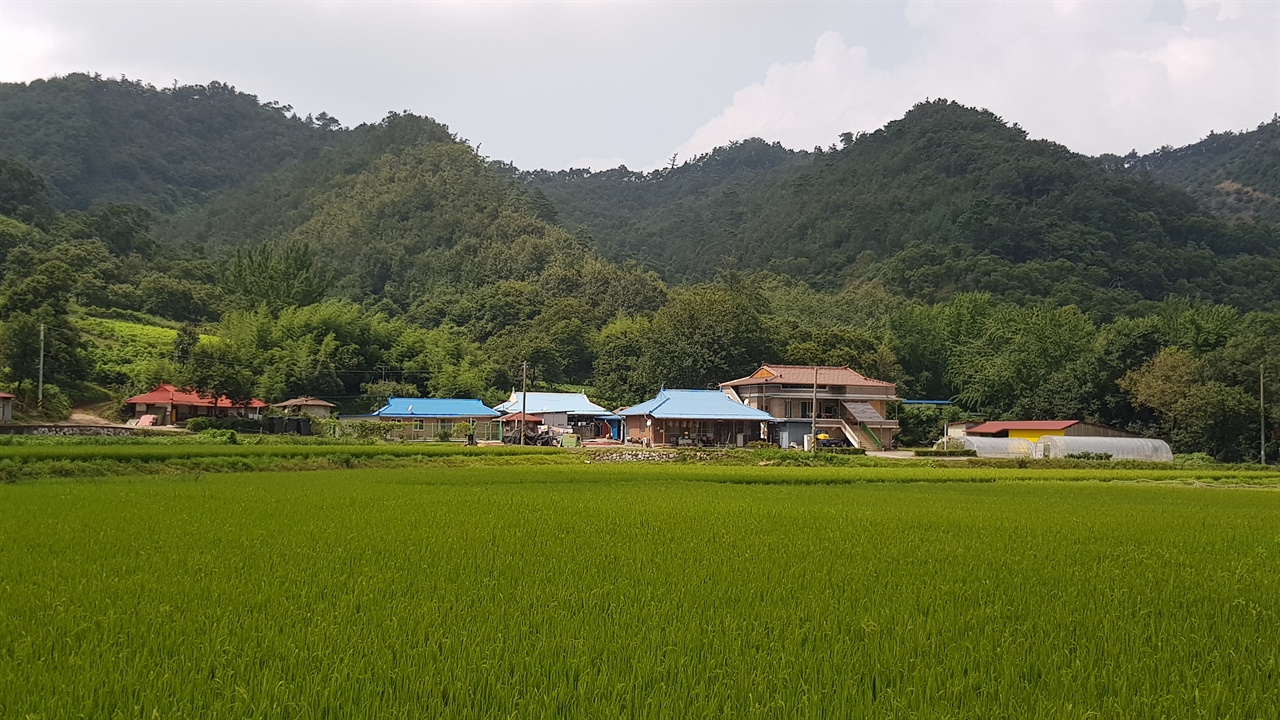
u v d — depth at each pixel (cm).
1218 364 6588
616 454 5234
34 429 5212
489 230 14325
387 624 864
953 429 7912
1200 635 896
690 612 952
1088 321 9475
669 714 641
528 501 2277
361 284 13575
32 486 2578
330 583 1062
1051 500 2766
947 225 16412
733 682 717
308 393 7938
